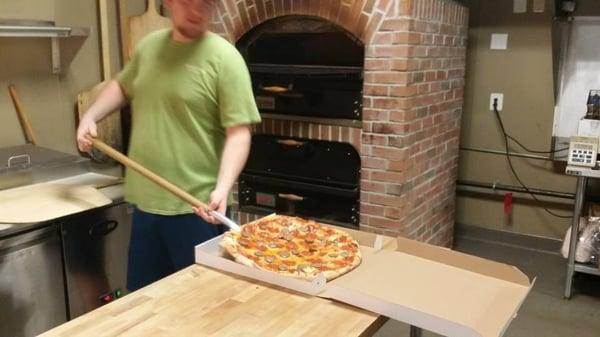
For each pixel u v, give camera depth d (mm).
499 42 3553
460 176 3877
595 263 2945
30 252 2086
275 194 3258
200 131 1712
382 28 2703
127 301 1283
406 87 2709
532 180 3629
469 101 3734
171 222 1759
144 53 1750
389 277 1384
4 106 2639
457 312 1209
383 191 2877
